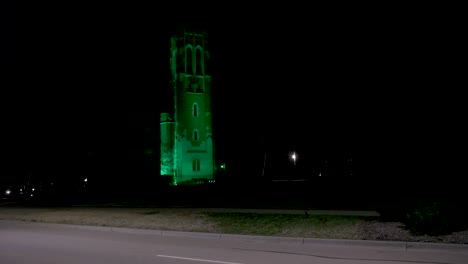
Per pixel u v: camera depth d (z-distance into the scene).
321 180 48.44
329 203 23.81
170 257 11.39
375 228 14.41
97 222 20.66
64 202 38.97
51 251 12.70
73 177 81.12
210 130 89.19
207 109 89.38
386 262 10.41
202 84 89.69
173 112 88.38
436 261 10.49
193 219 19.11
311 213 18.45
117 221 20.33
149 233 17.48
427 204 19.06
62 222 21.81
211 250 12.59
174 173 84.94
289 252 12.06
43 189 80.69
